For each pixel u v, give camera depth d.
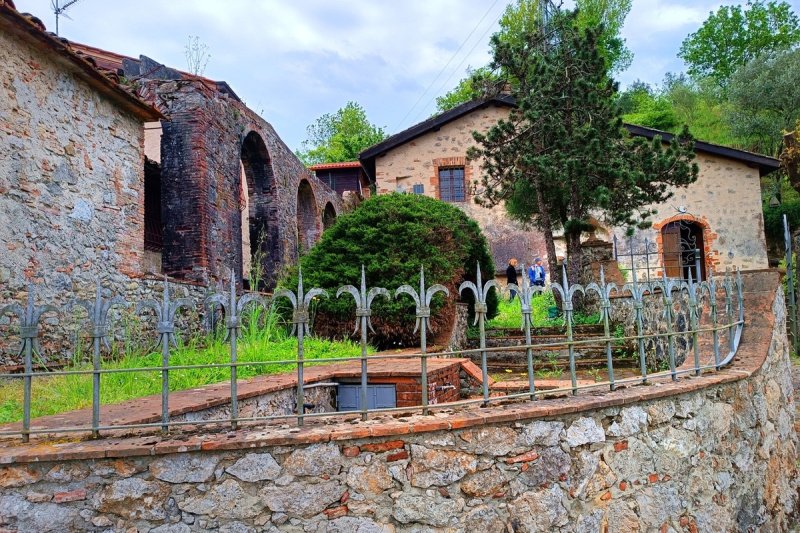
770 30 36.78
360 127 43.81
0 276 5.95
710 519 3.84
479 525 2.93
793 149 11.20
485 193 13.18
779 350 5.32
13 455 2.62
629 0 35.19
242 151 13.00
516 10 30.33
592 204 12.55
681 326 6.82
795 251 10.19
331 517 2.75
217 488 2.69
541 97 11.88
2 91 6.11
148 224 12.09
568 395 3.54
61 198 6.93
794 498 5.05
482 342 3.29
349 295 8.23
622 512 3.39
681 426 3.80
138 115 8.59
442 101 35.66
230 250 10.88
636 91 37.59
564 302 3.60
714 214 18.38
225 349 6.68
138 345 6.86
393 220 8.84
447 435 2.94
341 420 3.06
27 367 2.87
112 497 2.65
